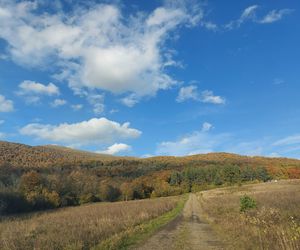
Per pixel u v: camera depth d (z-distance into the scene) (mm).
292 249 13203
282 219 23188
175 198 98188
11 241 19875
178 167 176750
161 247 18031
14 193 70312
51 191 85625
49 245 17750
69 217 39531
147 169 166625
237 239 18844
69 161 176625
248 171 151000
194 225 30125
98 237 20625
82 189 103188
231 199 64438
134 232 23688
